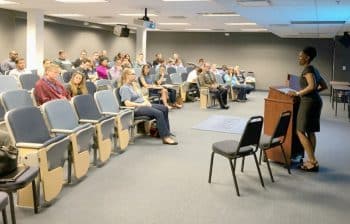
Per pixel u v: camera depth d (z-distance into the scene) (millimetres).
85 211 3281
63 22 13836
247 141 3797
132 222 3109
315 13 8500
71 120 4180
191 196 3730
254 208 3508
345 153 5684
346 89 10156
